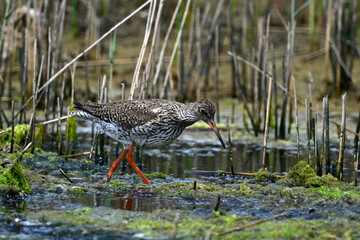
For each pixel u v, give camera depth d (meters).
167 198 10.27
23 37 17.12
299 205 9.93
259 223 8.30
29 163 12.43
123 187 10.92
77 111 11.86
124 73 19.94
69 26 22.09
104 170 12.41
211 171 12.18
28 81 17.33
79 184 11.04
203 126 16.52
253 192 10.55
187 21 20.78
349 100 18.27
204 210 9.48
